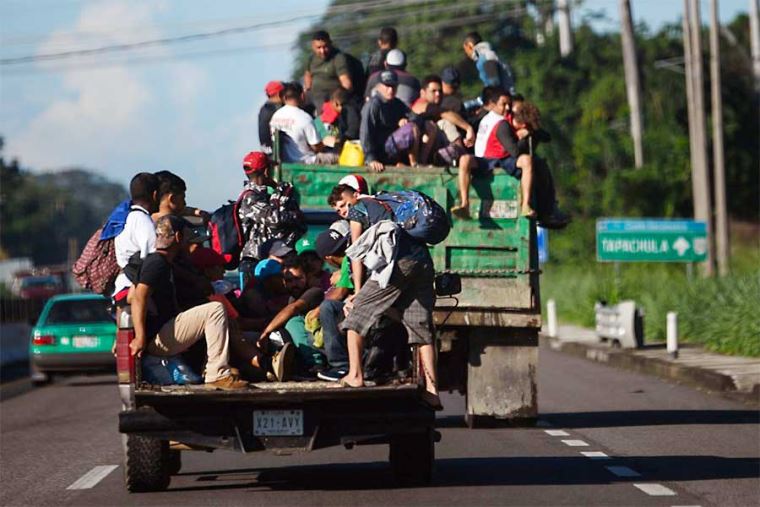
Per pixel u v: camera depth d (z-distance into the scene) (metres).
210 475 31.56
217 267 28.83
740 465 32.25
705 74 145.12
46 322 64.50
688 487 28.52
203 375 27.62
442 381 39.81
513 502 26.45
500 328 38.97
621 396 53.06
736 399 51.78
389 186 38.09
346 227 29.31
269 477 30.97
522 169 38.28
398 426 26.61
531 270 38.28
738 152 143.62
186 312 26.73
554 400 51.38
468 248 38.22
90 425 45.41
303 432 26.39
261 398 25.72
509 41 167.38
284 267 29.41
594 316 98.94
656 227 83.88
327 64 48.66
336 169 37.97
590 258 132.88
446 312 37.97
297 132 40.41
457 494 27.56
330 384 26.58
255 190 31.02
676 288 87.75
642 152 130.88
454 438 38.00
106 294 30.23
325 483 29.67
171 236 27.00
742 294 72.50
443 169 38.19
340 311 27.55
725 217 92.19
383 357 27.34
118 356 27.14
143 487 28.50
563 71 151.88
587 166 139.50
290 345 27.16
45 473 32.81
